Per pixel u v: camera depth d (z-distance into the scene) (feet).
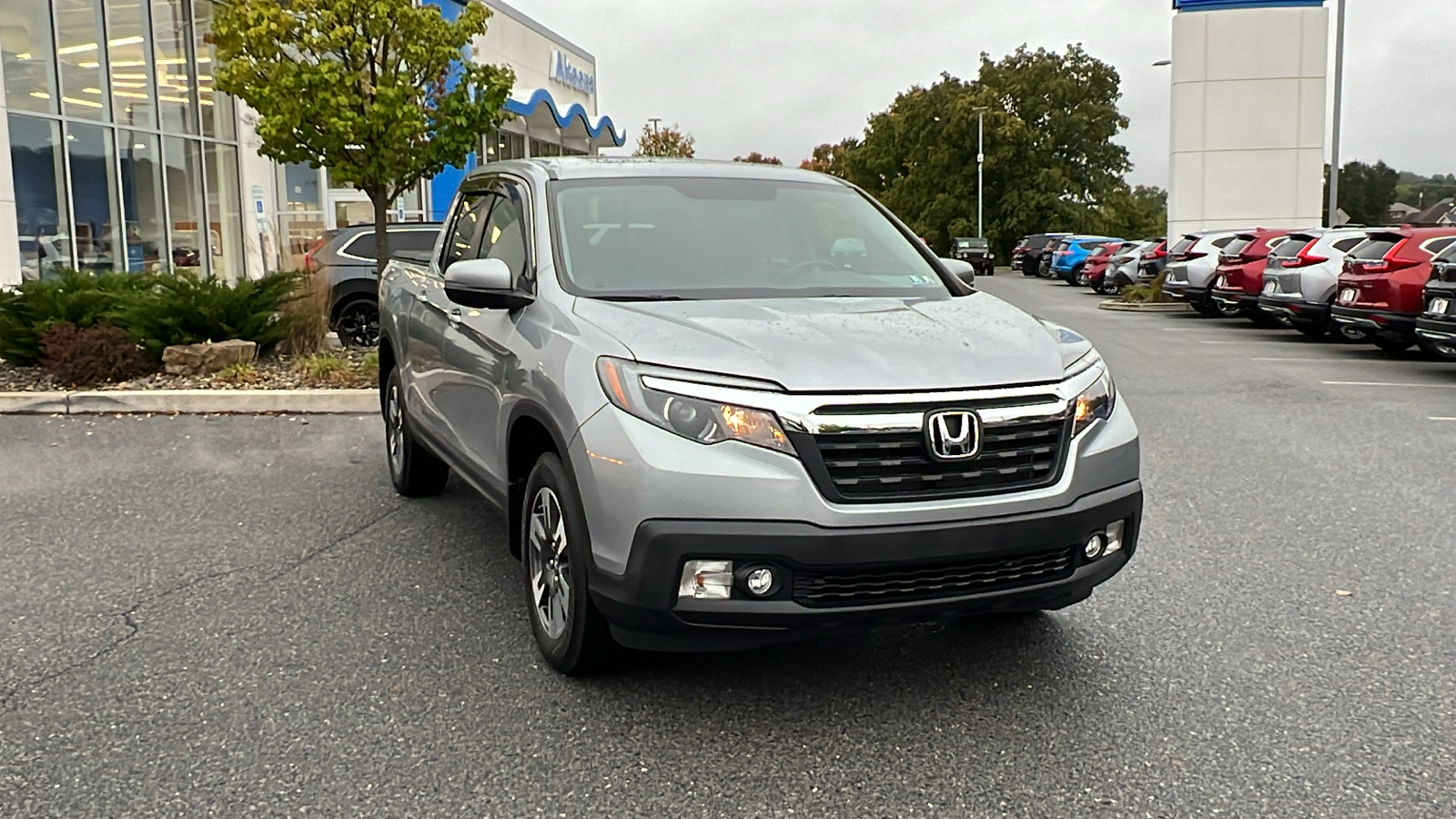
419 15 39.01
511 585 16.92
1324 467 25.34
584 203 15.96
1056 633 14.90
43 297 35.35
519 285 15.38
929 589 11.69
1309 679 13.39
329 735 11.94
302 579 17.21
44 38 53.42
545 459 13.30
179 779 11.02
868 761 11.40
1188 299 74.95
